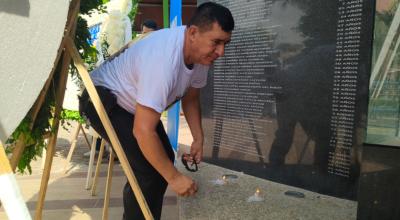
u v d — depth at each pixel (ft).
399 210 6.99
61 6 3.89
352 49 9.39
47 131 5.80
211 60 6.04
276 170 11.47
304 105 10.61
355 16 9.24
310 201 9.77
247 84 12.13
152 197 6.57
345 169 9.82
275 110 11.37
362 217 7.36
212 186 10.99
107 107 6.48
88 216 9.32
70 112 12.53
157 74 5.64
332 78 9.89
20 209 2.77
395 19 7.63
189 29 5.88
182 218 8.64
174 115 12.09
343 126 9.77
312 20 10.20
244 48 12.14
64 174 13.02
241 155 12.51
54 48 3.89
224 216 8.77
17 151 5.04
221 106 13.12
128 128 6.47
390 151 6.97
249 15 11.89
